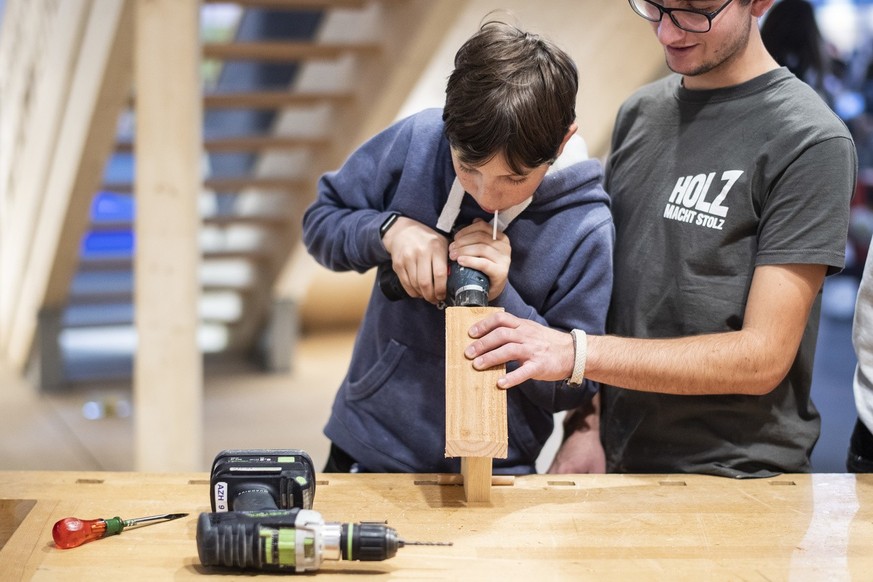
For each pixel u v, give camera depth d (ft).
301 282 18.07
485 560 3.86
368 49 13.53
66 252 15.75
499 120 3.84
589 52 13.66
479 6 12.69
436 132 4.80
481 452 4.20
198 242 11.14
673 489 4.67
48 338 17.06
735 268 4.79
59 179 14.32
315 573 3.73
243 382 17.71
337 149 14.89
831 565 3.84
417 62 12.87
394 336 4.98
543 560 3.86
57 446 14.33
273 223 17.07
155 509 4.35
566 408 4.97
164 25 10.60
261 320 18.97
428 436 4.94
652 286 5.02
